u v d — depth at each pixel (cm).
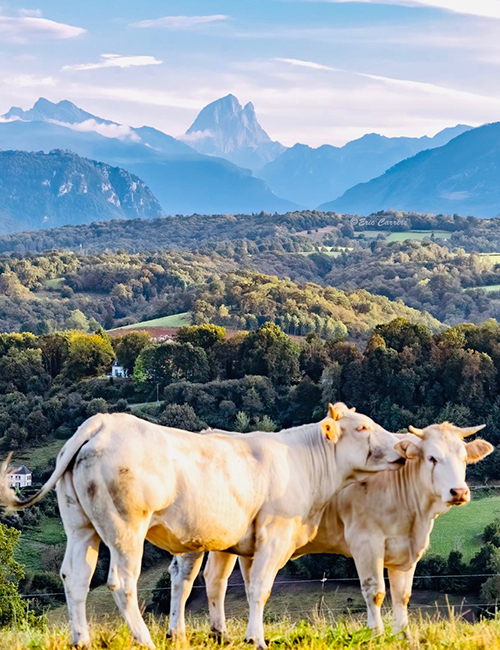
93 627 1140
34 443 9169
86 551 970
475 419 9356
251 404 10081
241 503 1069
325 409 9919
